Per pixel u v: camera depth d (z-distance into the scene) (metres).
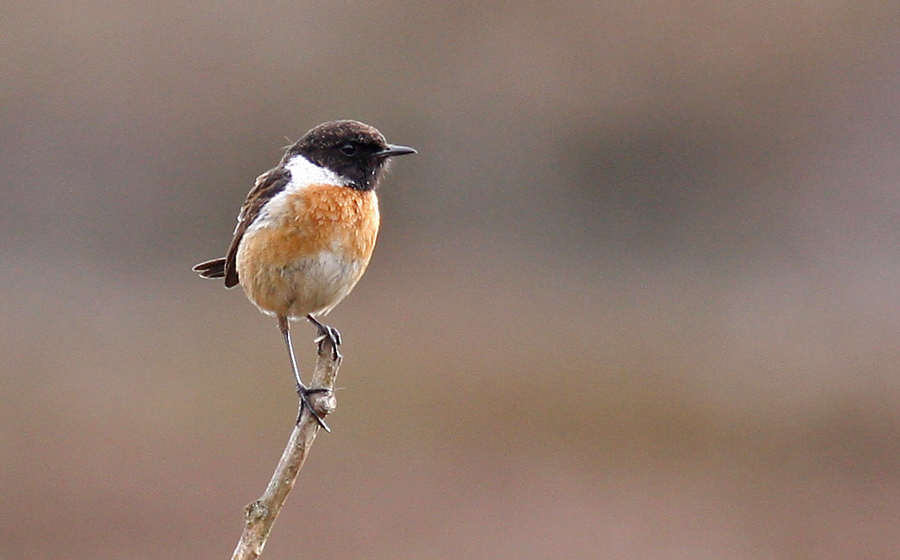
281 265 6.82
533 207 19.52
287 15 19.38
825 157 19.64
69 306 16.47
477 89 19.61
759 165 19.77
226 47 19.09
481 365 14.73
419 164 19.34
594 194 19.72
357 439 13.20
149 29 18.95
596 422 13.62
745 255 19.00
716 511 12.00
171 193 18.80
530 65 19.73
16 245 18.28
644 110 19.78
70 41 18.73
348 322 16.30
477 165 19.56
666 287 17.83
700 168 19.84
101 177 18.66
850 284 17.80
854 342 15.72
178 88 18.89
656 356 15.20
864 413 13.88
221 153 18.91
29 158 18.55
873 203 19.31
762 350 15.61
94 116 18.70
